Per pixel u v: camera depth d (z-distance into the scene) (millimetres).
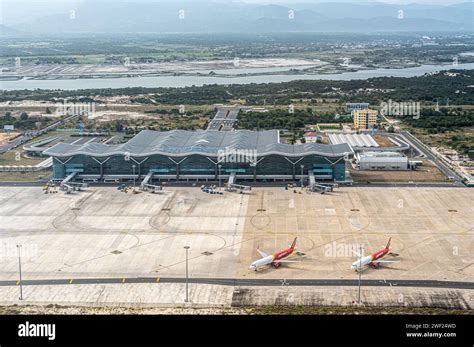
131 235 189375
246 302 143625
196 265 165375
